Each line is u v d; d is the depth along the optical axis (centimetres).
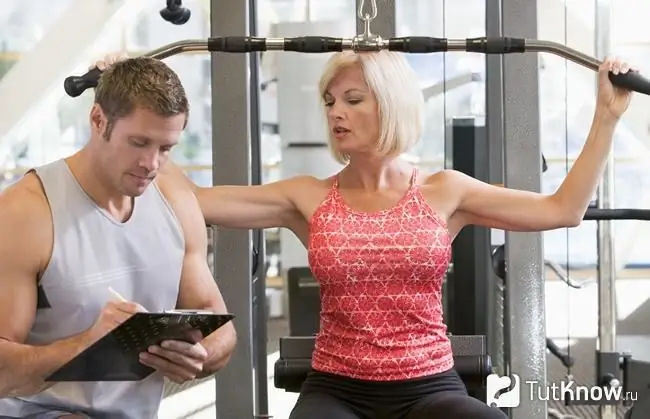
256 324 295
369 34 200
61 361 157
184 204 191
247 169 230
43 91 453
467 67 341
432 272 189
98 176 172
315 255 191
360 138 191
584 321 347
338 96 192
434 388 187
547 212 197
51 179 172
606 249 287
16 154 455
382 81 188
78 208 172
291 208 203
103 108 161
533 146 225
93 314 173
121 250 177
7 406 178
